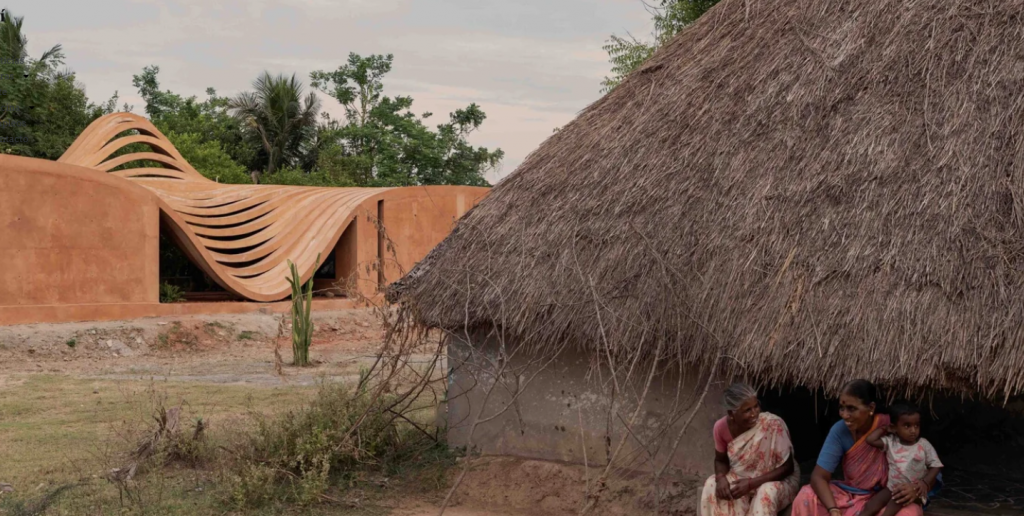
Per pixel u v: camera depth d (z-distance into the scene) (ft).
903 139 20.49
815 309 18.45
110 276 65.05
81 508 21.66
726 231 20.97
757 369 18.67
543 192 25.66
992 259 17.28
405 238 88.22
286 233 80.02
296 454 24.57
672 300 20.42
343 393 27.50
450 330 24.95
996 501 20.03
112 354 57.77
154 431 27.91
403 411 27.61
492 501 23.31
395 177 125.08
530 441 24.64
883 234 18.86
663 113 25.77
